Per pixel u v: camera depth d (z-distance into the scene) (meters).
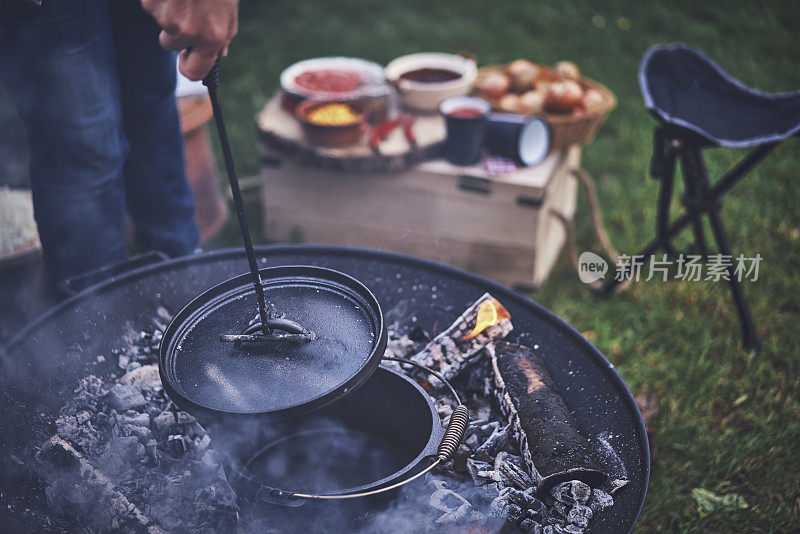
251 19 4.34
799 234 2.81
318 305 1.25
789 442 2.00
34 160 1.76
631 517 1.18
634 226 2.92
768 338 2.39
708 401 2.14
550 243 2.63
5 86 1.67
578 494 1.24
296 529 1.21
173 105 2.01
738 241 2.82
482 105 2.42
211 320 1.23
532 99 2.59
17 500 1.20
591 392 1.40
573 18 4.45
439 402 1.50
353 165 2.38
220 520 1.23
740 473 1.93
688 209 2.34
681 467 1.93
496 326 1.51
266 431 1.39
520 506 1.25
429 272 1.67
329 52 4.02
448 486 1.30
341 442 1.48
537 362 1.46
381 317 1.15
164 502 1.26
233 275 1.66
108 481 1.23
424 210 2.50
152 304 1.60
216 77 1.04
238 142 3.34
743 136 2.11
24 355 1.38
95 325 1.52
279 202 2.66
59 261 1.88
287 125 2.56
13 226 1.95
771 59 4.00
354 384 1.05
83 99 1.68
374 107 2.58
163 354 1.14
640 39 4.21
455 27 4.32
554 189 2.51
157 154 2.03
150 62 1.85
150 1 1.04
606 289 2.56
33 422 1.33
